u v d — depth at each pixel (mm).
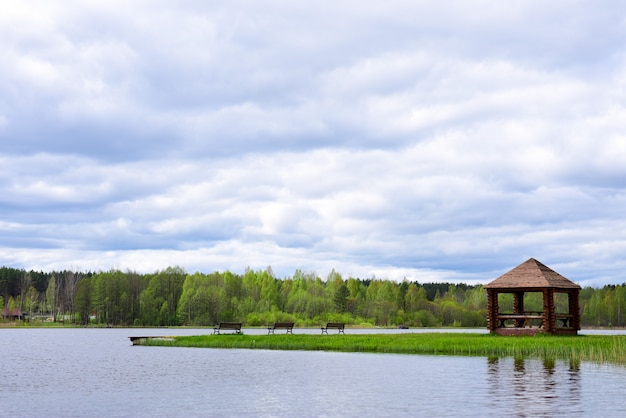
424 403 23547
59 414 22172
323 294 174875
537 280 60094
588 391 25812
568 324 68250
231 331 124375
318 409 22609
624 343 46250
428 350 46812
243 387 28938
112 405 24031
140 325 163875
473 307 188375
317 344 53906
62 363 44719
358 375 33188
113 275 170625
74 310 181000
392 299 171875
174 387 29250
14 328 158875
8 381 32781
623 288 171500
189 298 164375
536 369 34000
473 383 28672
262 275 186625
